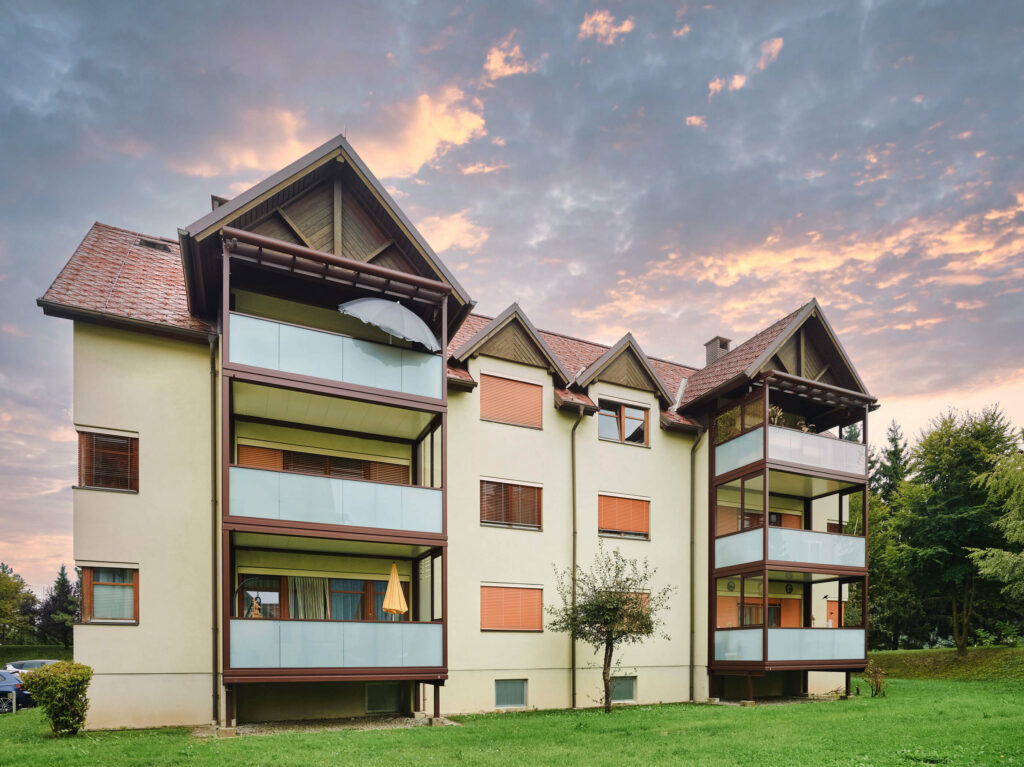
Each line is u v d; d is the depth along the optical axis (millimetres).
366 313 15672
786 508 25188
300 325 16281
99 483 15250
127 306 16094
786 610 24516
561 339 25391
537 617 19578
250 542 15891
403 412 16984
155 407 15891
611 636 17891
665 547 22234
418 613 18188
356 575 17578
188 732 13773
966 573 29188
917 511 31531
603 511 21328
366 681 16453
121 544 15078
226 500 14070
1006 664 27203
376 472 18562
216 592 15617
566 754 11578
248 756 10898
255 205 15289
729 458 22562
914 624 40938
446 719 16406
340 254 16609
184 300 17391
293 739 12609
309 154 15961
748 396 22078
